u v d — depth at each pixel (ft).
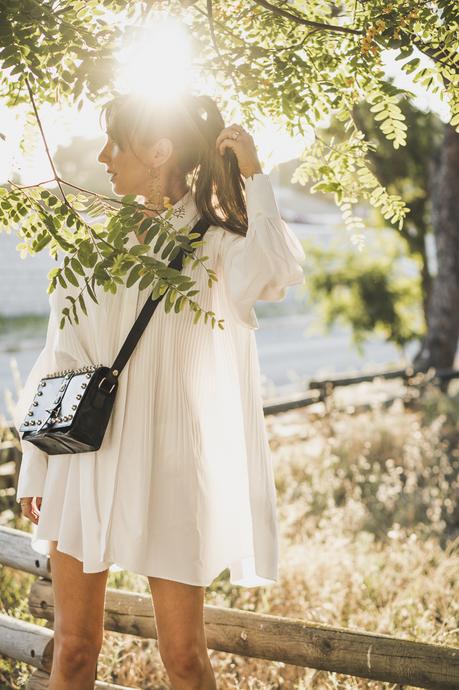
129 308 6.60
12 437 15.84
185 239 6.25
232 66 7.43
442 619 11.25
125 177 6.97
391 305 36.55
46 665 8.73
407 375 30.12
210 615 8.26
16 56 6.12
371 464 21.99
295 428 25.27
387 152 31.86
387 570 13.17
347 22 7.90
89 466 6.64
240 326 6.97
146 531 6.48
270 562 6.89
